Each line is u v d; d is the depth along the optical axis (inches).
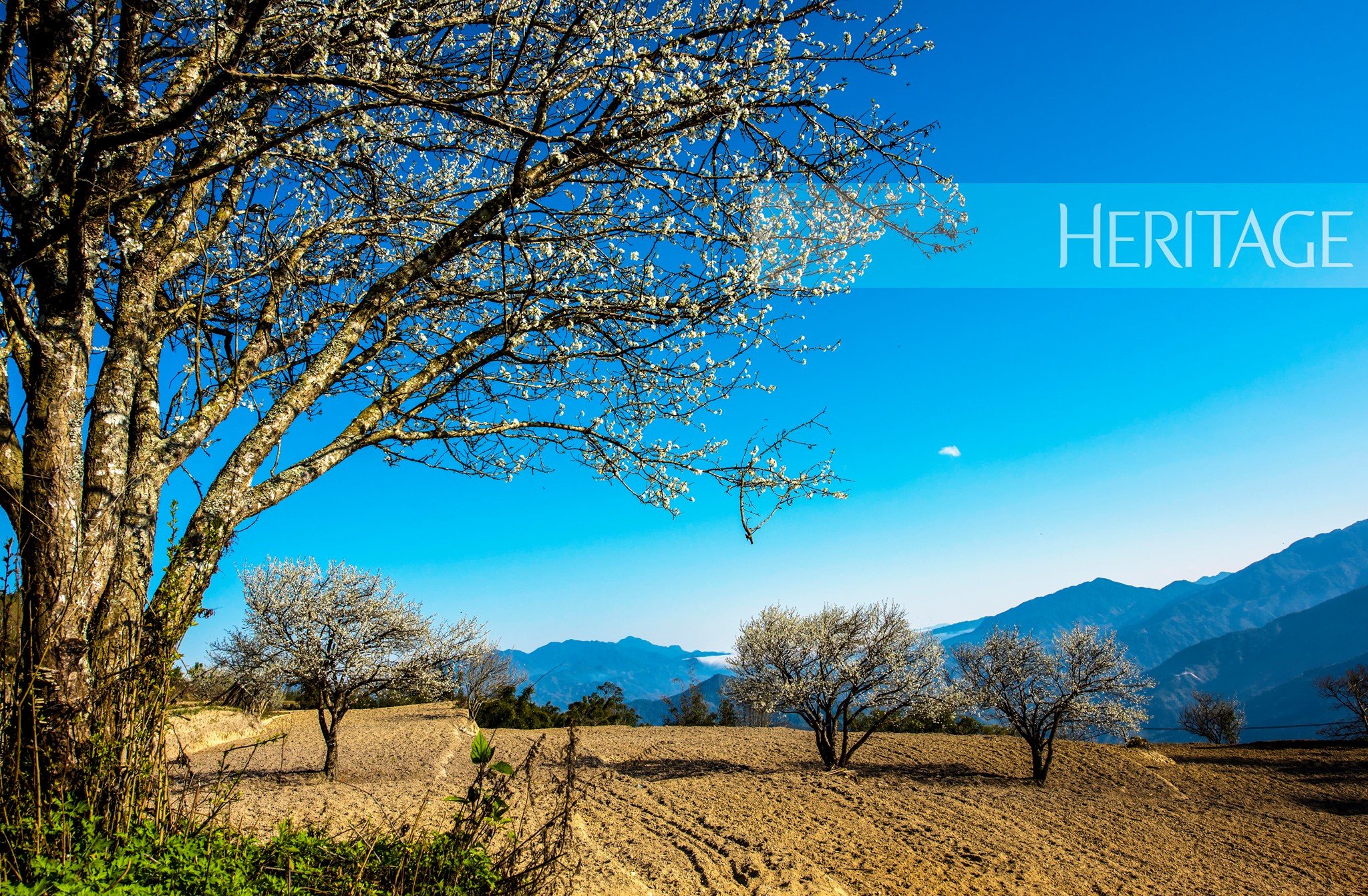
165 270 175.2
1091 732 839.7
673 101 187.5
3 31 148.9
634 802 575.5
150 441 165.0
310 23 169.2
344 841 176.4
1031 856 492.4
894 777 820.0
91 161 144.6
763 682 874.8
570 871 231.8
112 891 110.0
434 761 807.7
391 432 193.8
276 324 207.8
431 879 150.5
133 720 146.9
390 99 158.9
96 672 144.6
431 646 740.0
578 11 178.2
